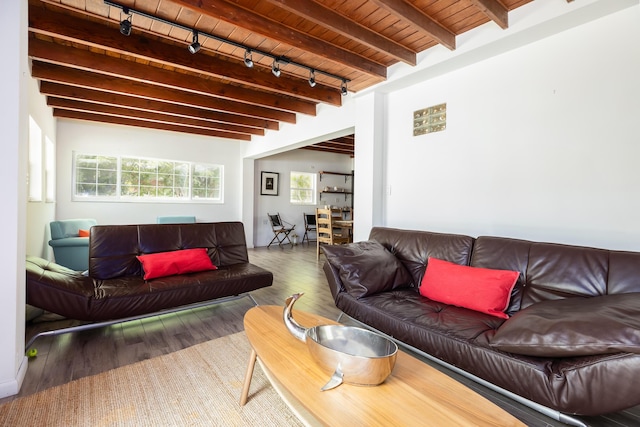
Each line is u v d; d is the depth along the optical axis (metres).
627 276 1.65
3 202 1.64
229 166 6.97
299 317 1.78
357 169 3.80
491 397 1.75
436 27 2.47
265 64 3.10
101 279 2.68
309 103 4.48
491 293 1.95
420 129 3.30
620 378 1.16
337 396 1.08
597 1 1.97
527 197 2.51
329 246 2.55
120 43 2.66
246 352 2.21
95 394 1.70
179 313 2.97
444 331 1.71
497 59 2.67
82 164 5.40
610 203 2.12
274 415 1.56
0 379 1.65
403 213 3.47
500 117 2.66
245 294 3.17
